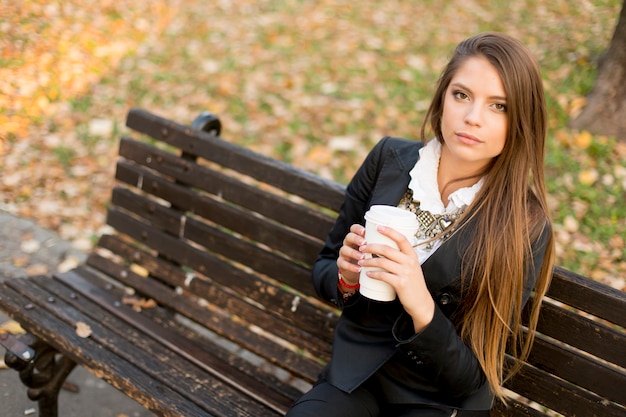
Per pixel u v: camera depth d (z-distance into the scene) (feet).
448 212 6.59
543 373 7.04
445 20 21.77
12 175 15.26
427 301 5.92
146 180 9.75
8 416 9.24
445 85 6.51
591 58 17.81
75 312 8.67
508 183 6.34
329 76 18.80
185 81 18.74
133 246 9.93
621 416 6.62
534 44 19.42
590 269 12.08
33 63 18.81
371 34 20.95
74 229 13.84
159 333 8.61
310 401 6.51
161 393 7.39
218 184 9.06
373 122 16.89
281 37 20.89
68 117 17.22
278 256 8.73
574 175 14.07
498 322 6.39
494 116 6.15
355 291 6.70
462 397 6.49
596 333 6.70
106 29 20.71
